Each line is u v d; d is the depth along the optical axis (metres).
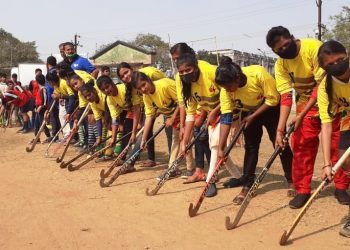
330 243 4.17
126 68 7.29
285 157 5.55
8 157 9.48
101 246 4.34
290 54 4.79
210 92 5.71
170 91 6.62
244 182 5.50
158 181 6.63
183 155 6.11
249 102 5.42
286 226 4.63
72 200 5.95
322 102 4.27
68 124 10.73
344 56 3.94
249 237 4.39
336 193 5.29
